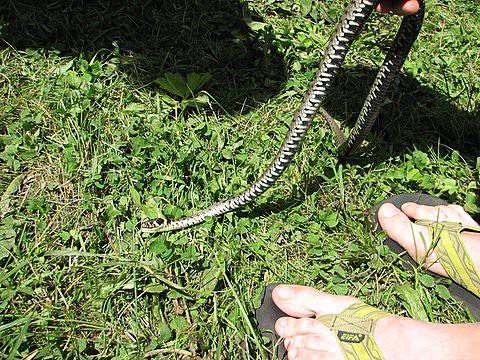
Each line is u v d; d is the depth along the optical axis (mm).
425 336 583
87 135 778
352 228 729
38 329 612
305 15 1032
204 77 856
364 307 630
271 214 737
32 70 865
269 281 691
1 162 755
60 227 704
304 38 971
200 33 964
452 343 573
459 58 998
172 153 771
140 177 743
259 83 909
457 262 673
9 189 727
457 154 820
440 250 682
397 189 783
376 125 872
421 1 596
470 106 913
